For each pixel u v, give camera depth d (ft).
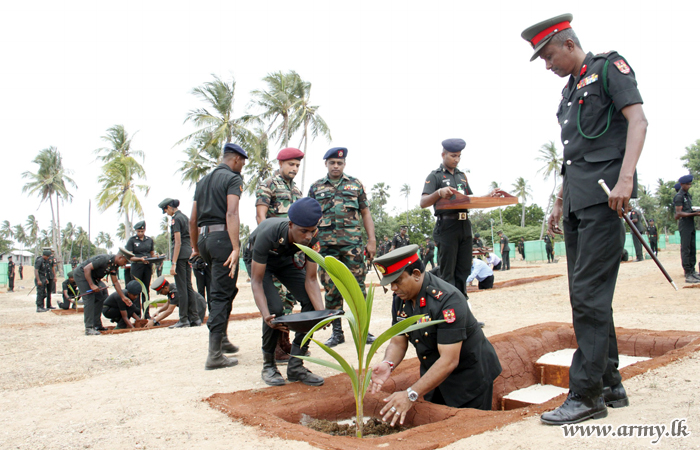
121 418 8.96
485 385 10.38
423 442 7.07
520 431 7.35
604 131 8.07
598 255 7.88
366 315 8.37
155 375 12.81
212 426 8.25
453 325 9.39
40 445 7.71
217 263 13.42
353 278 7.87
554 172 178.91
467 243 17.29
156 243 231.71
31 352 18.35
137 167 116.16
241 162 14.51
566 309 22.85
